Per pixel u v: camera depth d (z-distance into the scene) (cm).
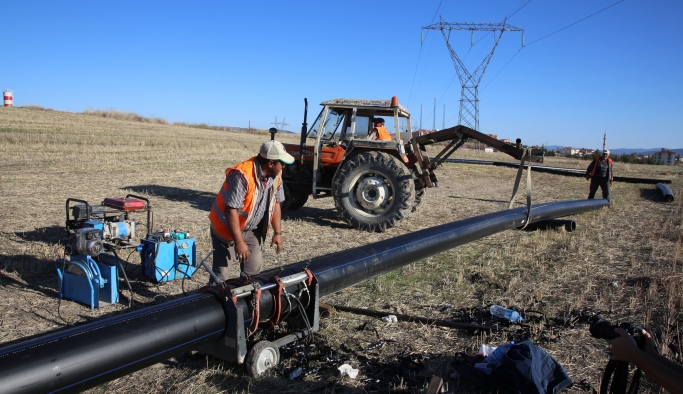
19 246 624
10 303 443
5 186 1112
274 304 351
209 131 4225
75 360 257
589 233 827
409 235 574
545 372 302
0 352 246
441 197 1333
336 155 887
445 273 570
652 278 534
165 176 1441
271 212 388
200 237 710
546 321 427
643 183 2025
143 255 517
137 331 283
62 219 793
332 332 405
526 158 780
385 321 427
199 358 355
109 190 1132
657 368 207
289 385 321
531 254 665
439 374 335
